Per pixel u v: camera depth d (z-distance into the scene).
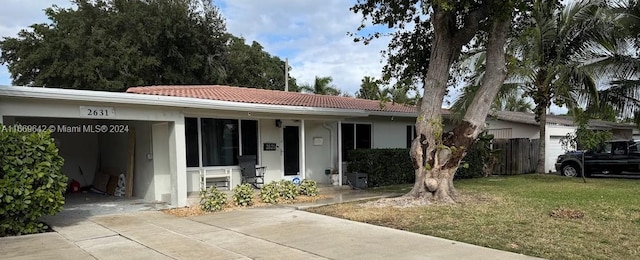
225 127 12.85
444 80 10.08
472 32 9.99
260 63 33.50
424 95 10.22
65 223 8.38
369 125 16.38
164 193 11.03
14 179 7.16
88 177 14.77
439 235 6.86
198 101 10.04
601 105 16.77
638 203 9.88
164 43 28.12
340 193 12.41
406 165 15.07
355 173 13.71
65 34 27.84
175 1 28.44
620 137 25.73
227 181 12.80
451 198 10.11
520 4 9.22
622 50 16.02
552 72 15.97
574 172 18.17
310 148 14.84
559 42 16.42
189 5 29.38
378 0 10.65
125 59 25.92
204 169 12.31
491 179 16.75
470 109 10.10
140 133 11.91
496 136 23.38
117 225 8.15
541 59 16.19
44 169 7.45
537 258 5.46
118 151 13.30
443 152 10.00
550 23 15.81
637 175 17.33
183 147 10.19
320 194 12.15
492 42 9.97
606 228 7.18
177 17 27.81
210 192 9.99
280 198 10.96
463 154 10.15
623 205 9.58
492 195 11.34
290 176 14.34
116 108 9.10
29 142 7.34
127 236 7.21
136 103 9.09
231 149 12.97
